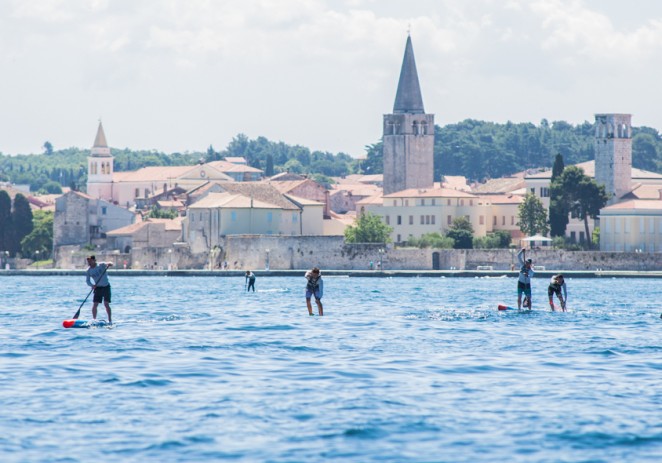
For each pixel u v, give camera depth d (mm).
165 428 102312
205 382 124750
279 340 166250
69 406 111125
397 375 130000
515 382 125438
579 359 145000
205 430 101562
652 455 94188
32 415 107125
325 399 114812
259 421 104938
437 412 108750
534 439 98875
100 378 127125
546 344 162125
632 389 121188
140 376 128625
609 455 94062
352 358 144750
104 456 93312
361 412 108562
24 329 186375
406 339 168250
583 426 103375
